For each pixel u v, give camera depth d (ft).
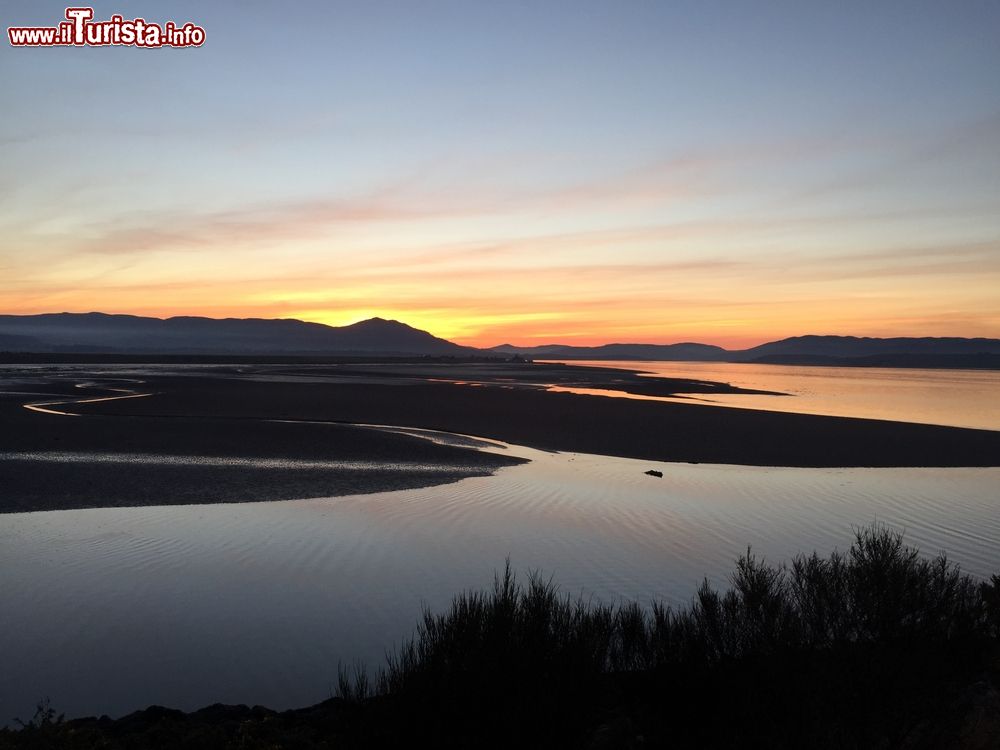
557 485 60.80
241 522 45.88
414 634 27.86
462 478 63.36
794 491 59.88
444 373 328.08
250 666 25.07
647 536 43.27
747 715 15.92
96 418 103.86
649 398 169.99
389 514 48.62
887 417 135.23
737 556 39.04
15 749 15.60
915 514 50.80
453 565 37.01
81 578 34.27
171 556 38.09
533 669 16.40
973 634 19.35
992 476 69.72
